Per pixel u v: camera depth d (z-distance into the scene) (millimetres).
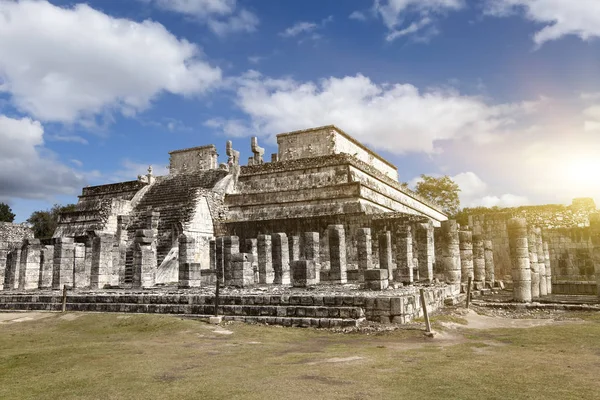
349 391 6656
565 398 6215
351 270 24359
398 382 7129
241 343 11523
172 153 53312
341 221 30203
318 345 11164
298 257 29812
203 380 7590
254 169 40656
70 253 26922
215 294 17031
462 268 25641
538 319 16000
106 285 25359
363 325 13352
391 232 28125
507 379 7270
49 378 8203
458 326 14141
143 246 24797
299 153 46469
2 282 30359
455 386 6859
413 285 20922
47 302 20766
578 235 30359
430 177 60469
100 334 13727
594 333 12062
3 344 12445
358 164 37469
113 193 47062
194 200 34375
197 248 33000
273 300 15344
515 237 19781
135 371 8492
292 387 6941
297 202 35594
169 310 17016
